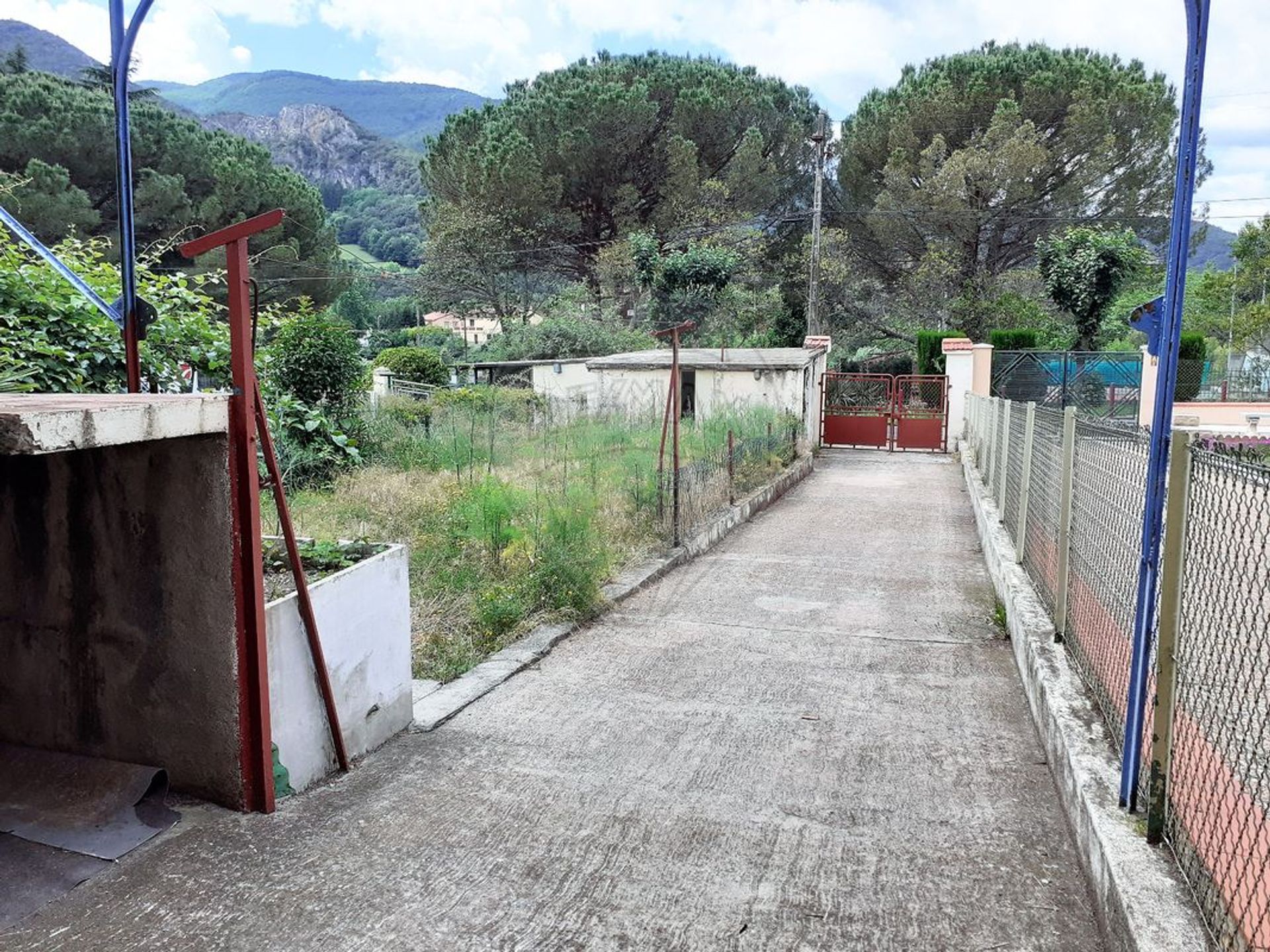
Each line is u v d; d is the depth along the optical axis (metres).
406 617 3.91
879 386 22.19
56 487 2.94
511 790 3.24
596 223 35.50
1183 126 2.30
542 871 2.63
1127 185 29.34
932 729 3.96
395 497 8.40
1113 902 2.20
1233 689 2.03
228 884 2.49
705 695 4.48
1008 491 7.82
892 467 16.95
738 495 11.40
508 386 24.97
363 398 12.34
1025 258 31.09
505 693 4.50
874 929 2.34
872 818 3.03
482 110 36.78
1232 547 2.07
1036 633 4.55
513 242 33.31
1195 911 2.04
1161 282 29.59
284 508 3.00
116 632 2.96
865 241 32.94
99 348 7.09
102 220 25.61
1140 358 20.25
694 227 32.19
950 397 19.36
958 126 30.64
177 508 2.79
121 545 2.89
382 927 2.31
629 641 5.56
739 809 3.10
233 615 2.79
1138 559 2.95
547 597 6.02
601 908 2.44
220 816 2.87
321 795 3.13
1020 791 3.27
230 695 2.84
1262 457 2.19
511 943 2.26
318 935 2.27
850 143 34.28
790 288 32.47
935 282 28.69
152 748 2.98
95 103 26.48
